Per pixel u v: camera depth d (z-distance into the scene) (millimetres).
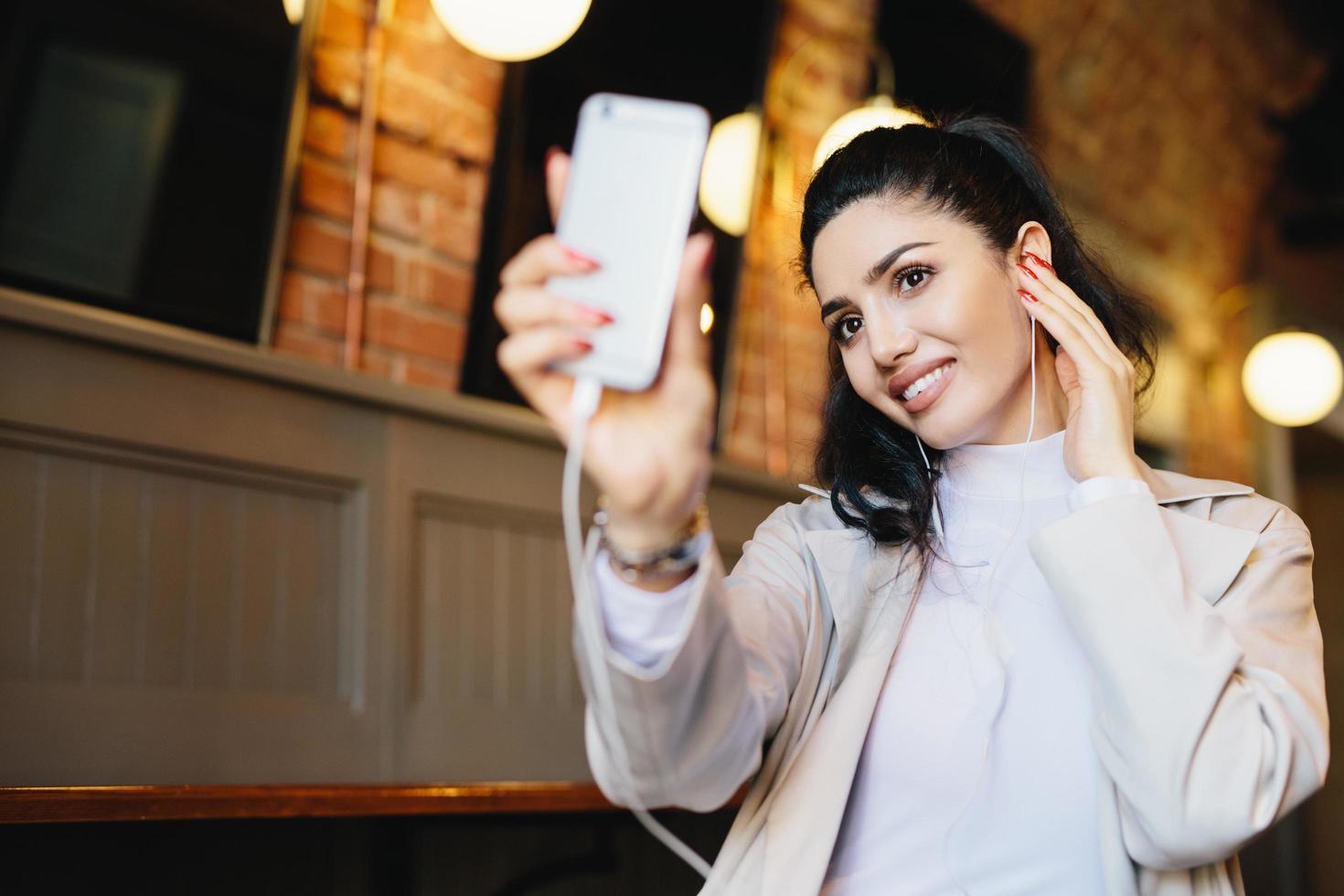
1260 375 5965
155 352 2332
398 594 2711
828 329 1322
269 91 2525
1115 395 1228
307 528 2590
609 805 2387
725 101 3543
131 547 2283
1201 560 1194
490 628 2918
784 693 1148
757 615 1186
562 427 835
